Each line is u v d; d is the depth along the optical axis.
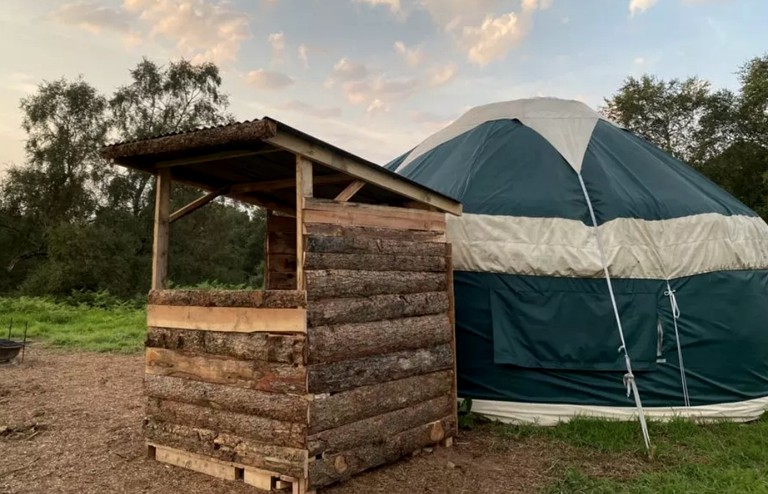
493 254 5.87
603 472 4.30
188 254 26.17
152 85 26.48
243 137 3.49
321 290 3.74
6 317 14.30
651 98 27.73
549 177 6.30
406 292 4.54
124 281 24.06
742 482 4.00
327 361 3.75
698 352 5.87
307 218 3.76
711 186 7.29
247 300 3.87
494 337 5.73
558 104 7.64
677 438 5.16
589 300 5.76
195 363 4.12
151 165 4.48
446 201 5.21
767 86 23.39
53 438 4.91
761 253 6.62
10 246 26.62
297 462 3.58
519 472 4.29
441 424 4.75
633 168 6.70
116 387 7.14
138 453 4.48
